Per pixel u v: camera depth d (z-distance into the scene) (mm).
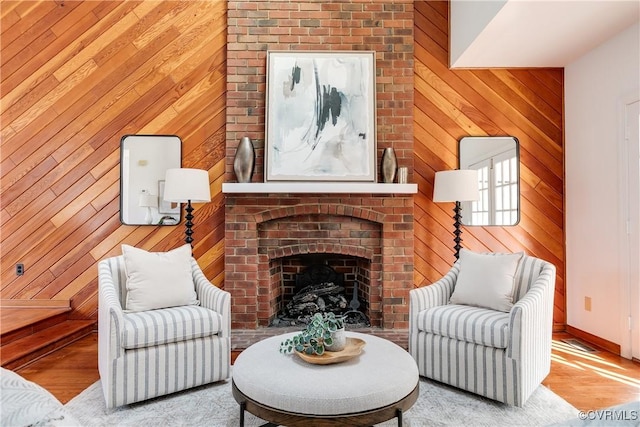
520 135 3746
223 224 3670
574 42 3225
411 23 3660
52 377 2561
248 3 3621
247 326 3443
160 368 2215
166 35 3705
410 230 3512
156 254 2617
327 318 1952
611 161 3131
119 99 3688
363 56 3611
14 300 3652
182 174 3002
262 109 3605
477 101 3756
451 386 2418
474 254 2756
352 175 3547
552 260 3705
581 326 3453
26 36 3713
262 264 3533
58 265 3666
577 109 3533
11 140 3680
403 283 3490
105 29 3705
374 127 3580
